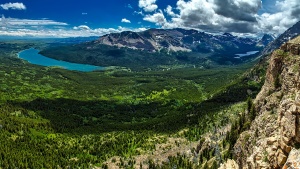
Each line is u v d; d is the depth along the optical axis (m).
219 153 165.50
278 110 107.56
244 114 169.12
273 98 123.19
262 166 81.81
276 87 137.62
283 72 136.25
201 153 190.00
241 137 137.62
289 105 91.81
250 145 113.75
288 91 113.69
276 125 96.94
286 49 145.38
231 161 122.19
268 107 122.56
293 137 76.50
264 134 105.69
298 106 77.69
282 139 79.50
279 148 80.31
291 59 133.88
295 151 70.00
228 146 165.12
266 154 83.69
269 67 157.25
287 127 79.31
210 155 182.62
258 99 156.75
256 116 142.75
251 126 134.88
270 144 84.94
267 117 115.12
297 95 82.50
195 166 190.50
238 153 131.38
